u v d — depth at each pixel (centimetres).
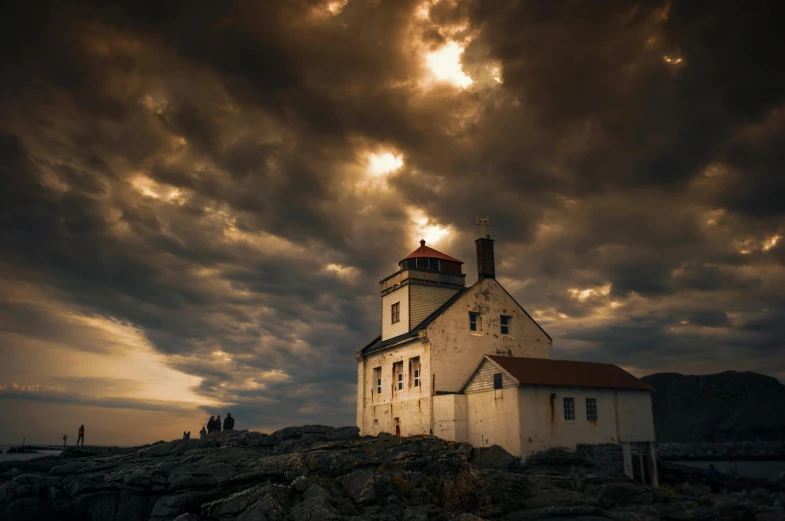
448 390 3834
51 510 2219
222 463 2430
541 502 2391
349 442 3109
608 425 3300
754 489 3094
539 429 3112
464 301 4062
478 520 2030
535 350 4238
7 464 3188
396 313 4622
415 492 2234
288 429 4022
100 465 2792
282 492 2080
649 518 2164
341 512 1977
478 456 3209
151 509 2189
